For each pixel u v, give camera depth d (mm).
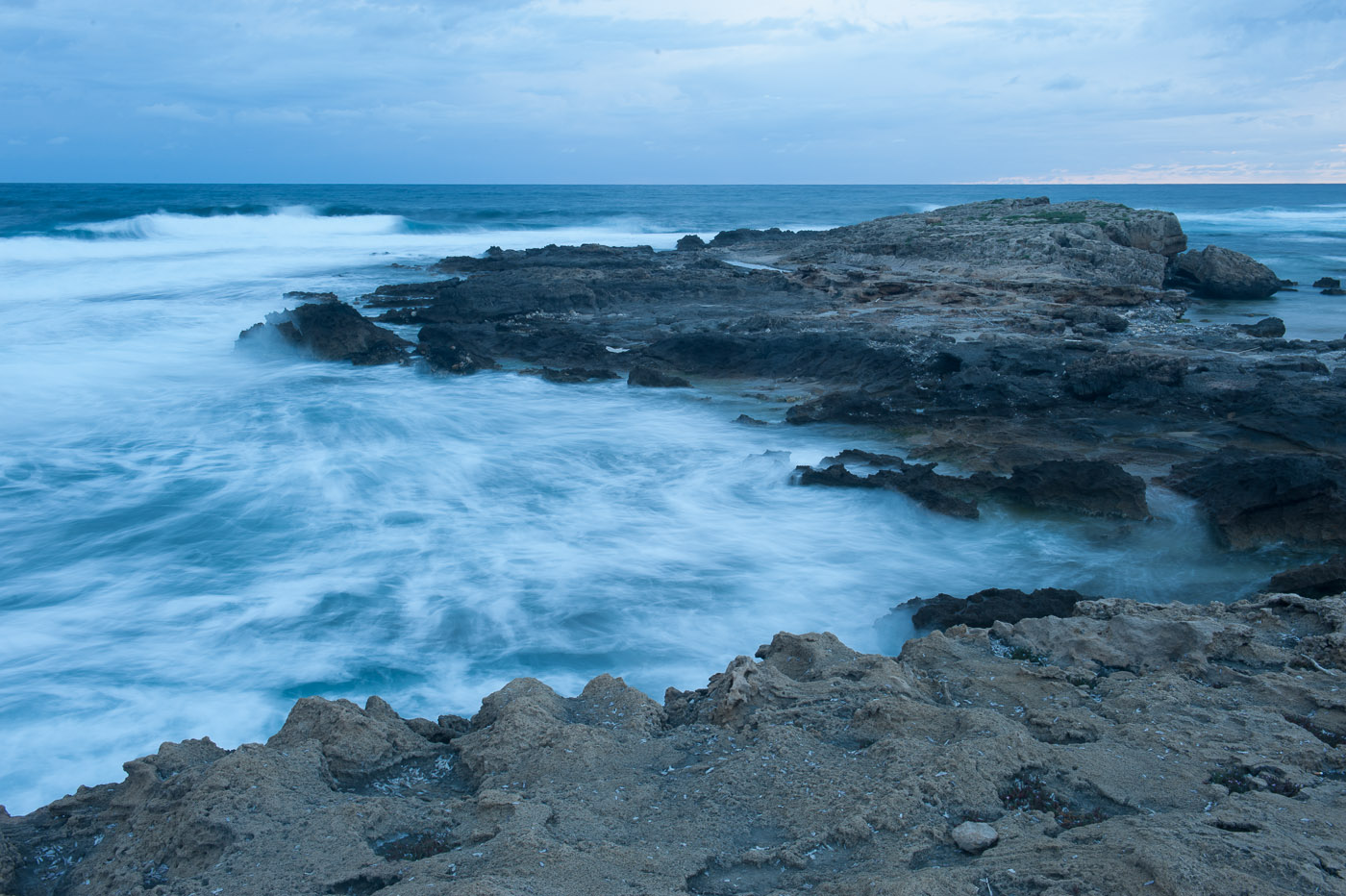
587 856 4945
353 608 11758
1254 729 6301
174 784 5867
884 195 189875
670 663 10406
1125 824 4965
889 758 5906
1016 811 5281
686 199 151750
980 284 34719
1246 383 19234
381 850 5305
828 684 7172
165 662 10383
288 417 20891
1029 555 13281
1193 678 7312
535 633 11125
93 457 18125
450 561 13211
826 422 19906
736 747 6383
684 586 12359
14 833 6070
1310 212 103938
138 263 48094
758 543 13898
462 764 6527
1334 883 4391
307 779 5949
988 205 53312
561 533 14367
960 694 7203
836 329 26766
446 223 75312
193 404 22062
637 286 36344
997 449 16844
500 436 19734
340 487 16438
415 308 35156
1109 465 14242
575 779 5969
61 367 25344
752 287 36812
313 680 10000
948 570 12859
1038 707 6859
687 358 25500
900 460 16750
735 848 5191
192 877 4996
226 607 11812
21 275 42094
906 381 21422
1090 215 44500
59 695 9641
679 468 17500
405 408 21828
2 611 11648
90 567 13070
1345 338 27219
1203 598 11742
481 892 4422
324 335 27531
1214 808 5277
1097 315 28547
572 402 22500
